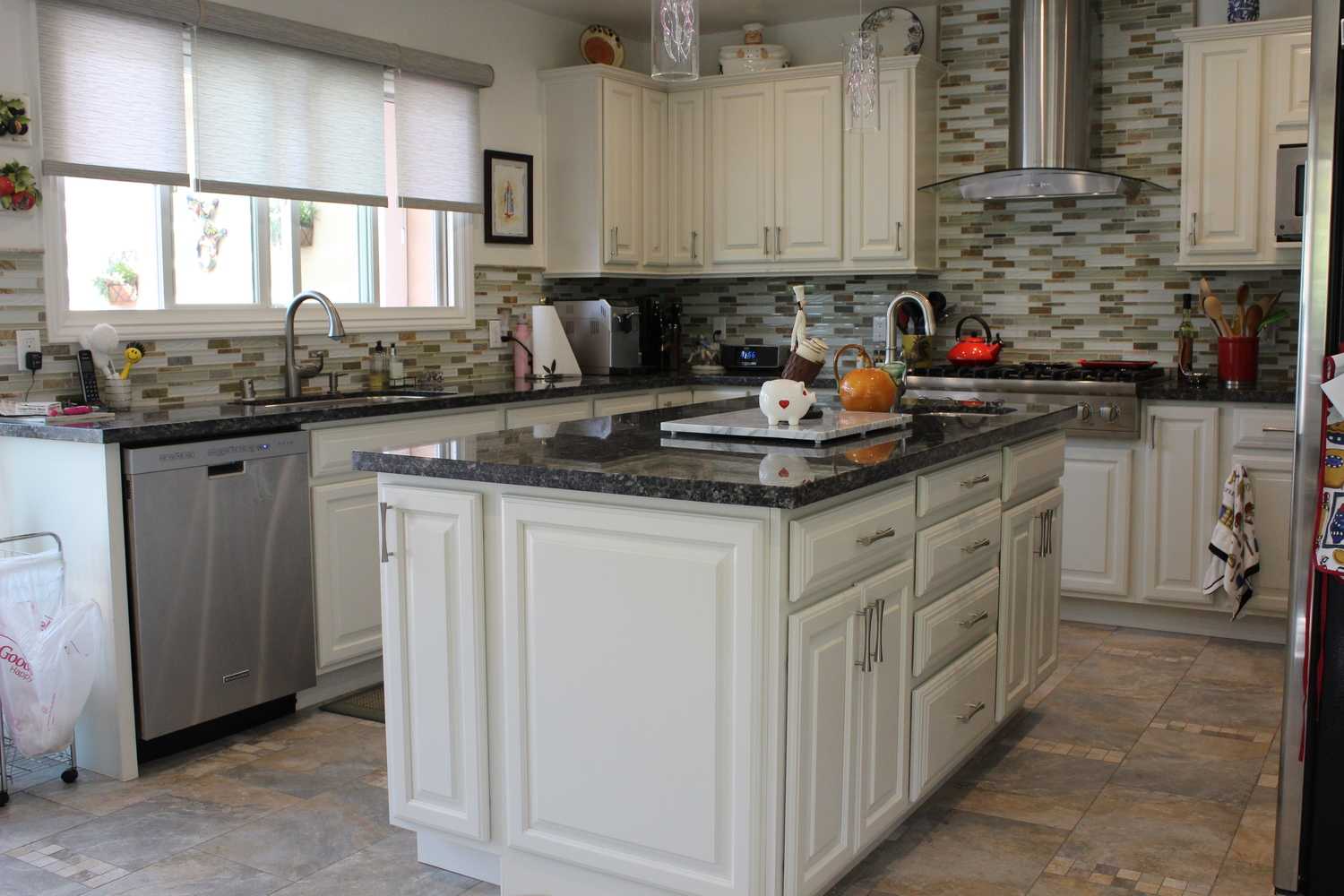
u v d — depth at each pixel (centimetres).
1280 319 462
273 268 446
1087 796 310
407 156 483
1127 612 477
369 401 409
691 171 569
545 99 549
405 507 260
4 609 308
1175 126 501
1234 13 459
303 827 292
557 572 240
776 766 222
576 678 241
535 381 512
